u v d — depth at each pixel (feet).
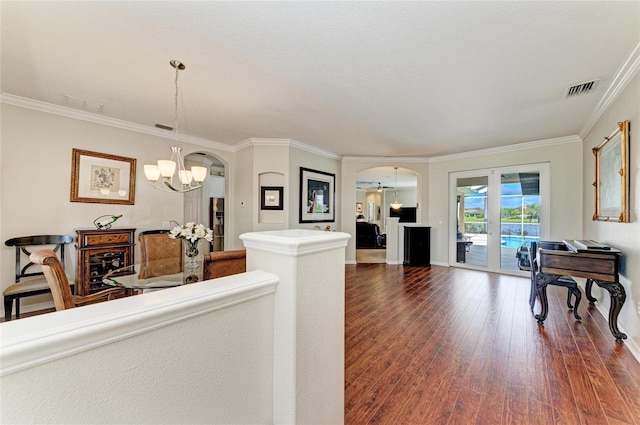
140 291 7.47
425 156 19.43
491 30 6.09
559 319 9.67
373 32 6.21
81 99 9.89
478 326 9.12
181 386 2.42
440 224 19.45
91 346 1.89
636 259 7.57
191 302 2.41
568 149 14.37
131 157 12.68
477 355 7.31
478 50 6.84
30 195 10.15
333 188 18.97
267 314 3.18
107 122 11.85
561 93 9.18
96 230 10.62
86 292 10.26
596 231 11.57
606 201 9.94
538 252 9.79
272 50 6.93
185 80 8.49
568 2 5.28
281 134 14.28
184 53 7.08
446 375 6.45
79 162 11.20
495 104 10.12
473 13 5.58
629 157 7.93
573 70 7.73
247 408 3.02
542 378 6.32
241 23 5.96
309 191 17.07
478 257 17.84
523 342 8.01
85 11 5.60
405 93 9.29
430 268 18.38
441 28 6.05
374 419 5.11
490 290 13.26
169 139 14.03
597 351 7.47
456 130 13.29
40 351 1.67
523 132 13.55
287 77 8.27
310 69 7.81
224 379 2.77
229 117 11.75
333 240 3.59
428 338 8.28
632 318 7.73
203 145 15.48
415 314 10.19
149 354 2.20
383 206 43.16
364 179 32.94
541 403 5.53
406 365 6.86
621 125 8.09
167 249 10.34
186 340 2.44
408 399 5.65
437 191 19.60
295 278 3.07
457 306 11.04
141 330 2.13
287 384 3.15
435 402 5.56
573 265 8.66
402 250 20.27
